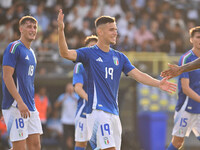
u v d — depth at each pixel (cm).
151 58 5047
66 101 3684
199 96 2333
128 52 5150
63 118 3700
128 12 5831
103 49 1848
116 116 1825
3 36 4928
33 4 5559
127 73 1912
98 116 1778
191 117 2428
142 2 6041
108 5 5744
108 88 1814
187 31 5872
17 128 1973
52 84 4428
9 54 1953
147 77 1897
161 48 5522
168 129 4488
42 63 4725
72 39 5169
